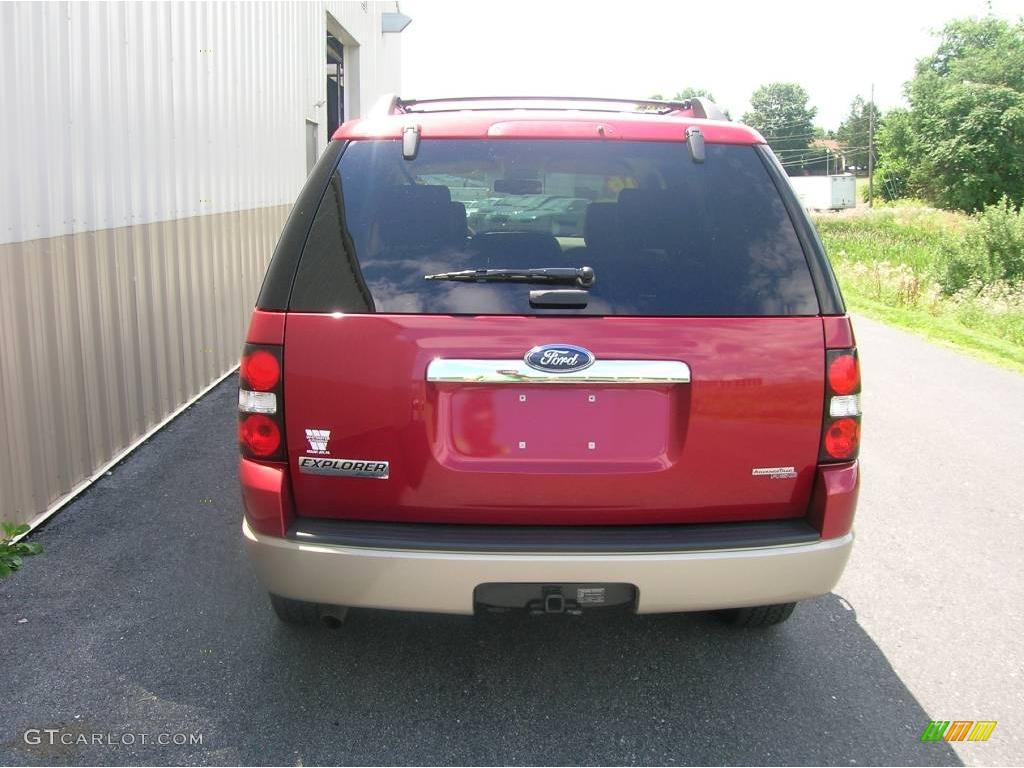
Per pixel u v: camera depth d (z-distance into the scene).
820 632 3.54
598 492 2.60
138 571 3.90
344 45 15.30
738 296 2.63
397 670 3.17
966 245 15.56
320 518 2.67
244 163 8.30
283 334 2.58
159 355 6.09
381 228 2.68
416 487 2.59
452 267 2.62
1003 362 9.52
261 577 2.69
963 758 2.73
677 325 2.58
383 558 2.55
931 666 3.28
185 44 6.61
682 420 2.59
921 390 8.09
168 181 6.25
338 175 2.75
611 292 2.60
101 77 5.09
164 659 3.19
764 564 2.62
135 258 5.63
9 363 4.10
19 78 4.14
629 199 2.74
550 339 2.55
